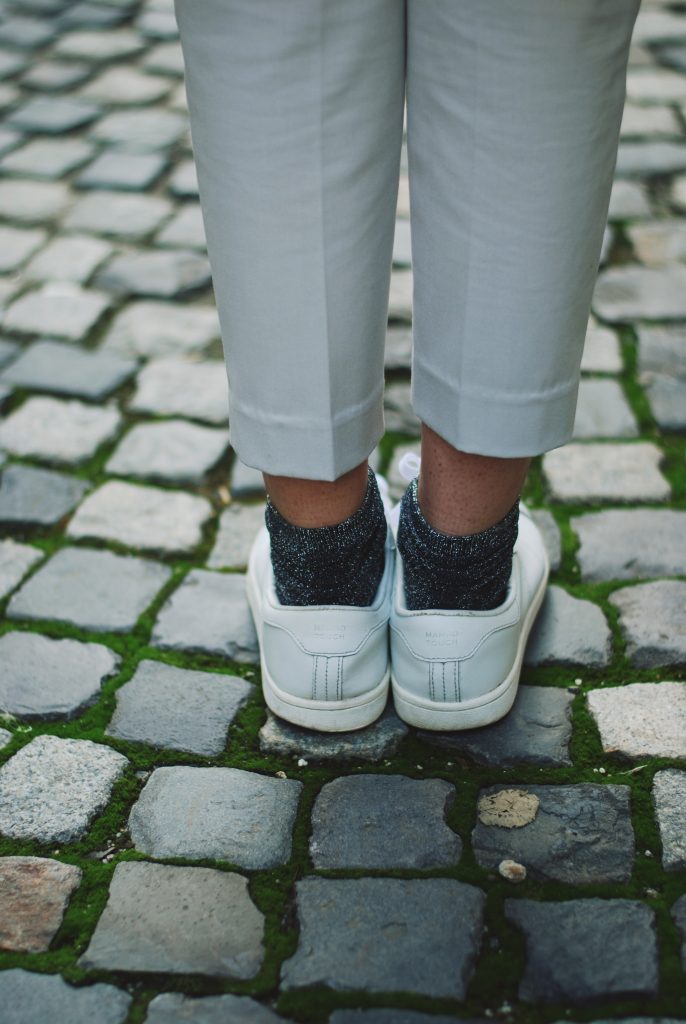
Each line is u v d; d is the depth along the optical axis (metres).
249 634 1.62
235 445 1.21
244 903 1.20
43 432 2.08
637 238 2.70
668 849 1.25
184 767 1.39
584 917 1.16
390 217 1.09
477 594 1.37
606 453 2.00
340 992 1.09
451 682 1.37
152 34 4.05
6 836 1.29
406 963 1.12
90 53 3.88
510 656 1.40
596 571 1.72
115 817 1.32
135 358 2.32
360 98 0.98
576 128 0.97
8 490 1.93
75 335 2.38
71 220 2.84
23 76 3.70
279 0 0.91
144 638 1.62
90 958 1.13
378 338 1.15
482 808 1.31
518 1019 1.06
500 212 1.01
